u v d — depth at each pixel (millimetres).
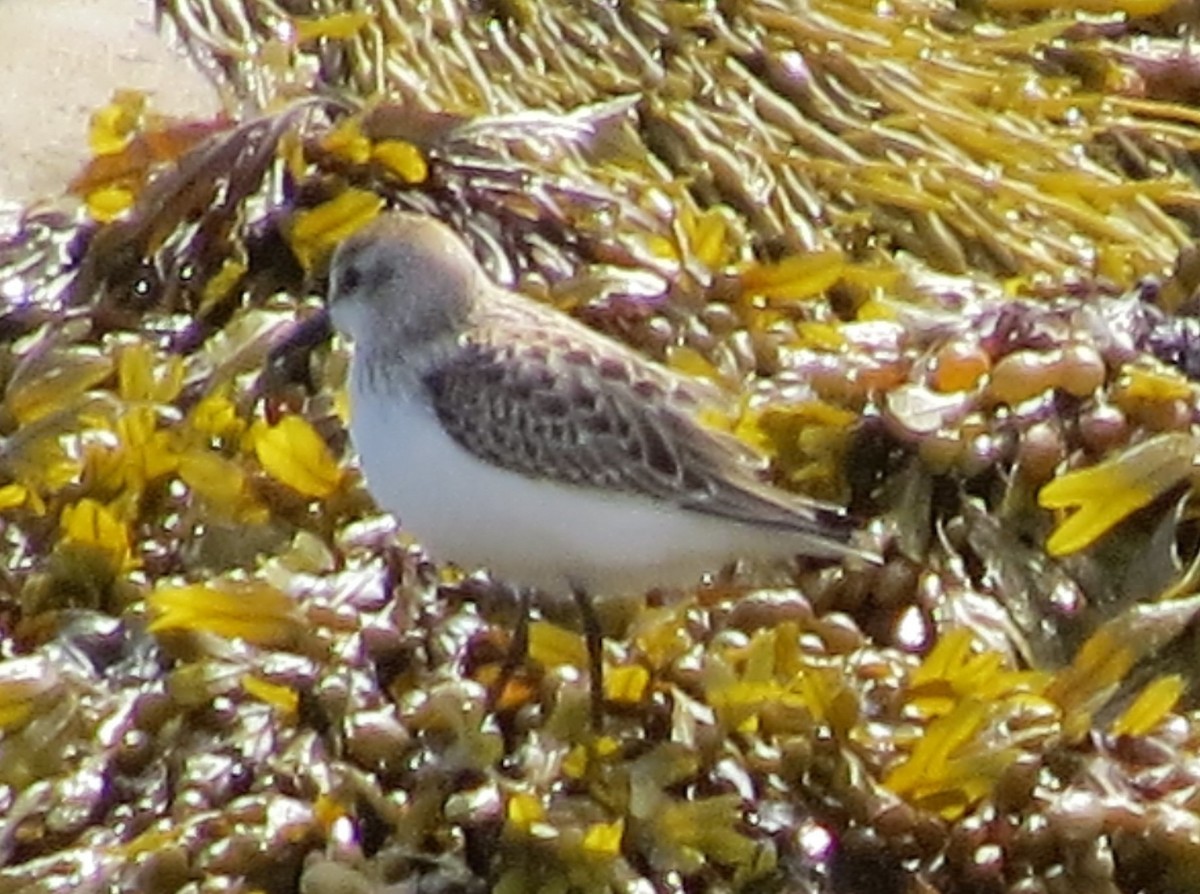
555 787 9562
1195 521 10664
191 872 9180
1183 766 9641
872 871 9484
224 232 11891
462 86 12945
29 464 10672
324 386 11273
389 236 9859
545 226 12062
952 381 10836
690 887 9375
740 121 12883
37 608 10344
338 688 9703
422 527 9969
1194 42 13969
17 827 9414
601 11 13258
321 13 13289
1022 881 9398
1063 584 10617
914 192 12648
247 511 10570
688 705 9672
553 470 9641
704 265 11719
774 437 10711
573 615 10406
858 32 13273
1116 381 10852
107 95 12703
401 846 9328
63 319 11555
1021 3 13898
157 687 9758
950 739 9477
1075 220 12719
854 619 10508
